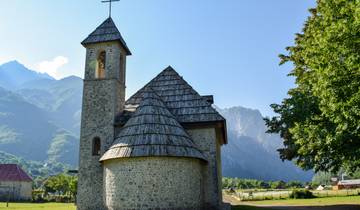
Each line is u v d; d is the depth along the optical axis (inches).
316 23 899.4
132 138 855.7
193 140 984.3
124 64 1158.3
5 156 7549.2
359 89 647.1
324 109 743.1
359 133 708.7
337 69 683.4
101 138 1000.9
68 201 2534.5
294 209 1187.3
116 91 1050.1
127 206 807.1
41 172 7155.5
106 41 1076.5
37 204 2017.7
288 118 1090.1
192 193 844.0
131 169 823.7
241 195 2343.8
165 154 815.1
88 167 985.5
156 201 799.7
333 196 2146.9
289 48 1151.6
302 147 874.8
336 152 813.9
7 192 2706.7
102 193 951.6
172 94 1083.3
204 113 1002.7
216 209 924.0
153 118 893.2
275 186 4692.4
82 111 1040.8
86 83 1065.5
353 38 647.8
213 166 954.1
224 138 1188.5
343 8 675.4
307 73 949.2
